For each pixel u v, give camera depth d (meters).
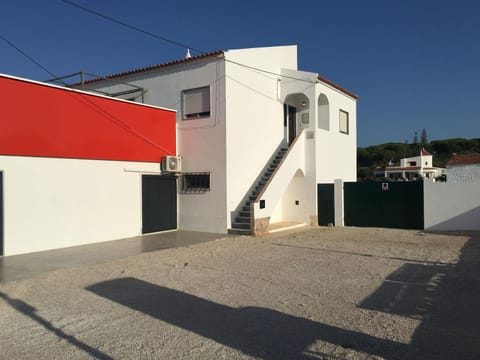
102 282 7.48
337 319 5.25
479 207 14.02
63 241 11.52
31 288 7.09
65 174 11.62
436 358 4.01
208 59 14.47
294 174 16.17
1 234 10.16
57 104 11.42
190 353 4.24
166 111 14.90
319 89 16.95
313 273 8.00
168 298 6.35
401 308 5.69
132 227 13.59
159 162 14.64
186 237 13.39
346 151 19.97
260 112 15.91
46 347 4.46
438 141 101.94
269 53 16.47
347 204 16.55
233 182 14.39
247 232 13.72
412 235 13.52
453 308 5.63
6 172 10.27
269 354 4.18
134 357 4.17
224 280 7.49
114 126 13.06
